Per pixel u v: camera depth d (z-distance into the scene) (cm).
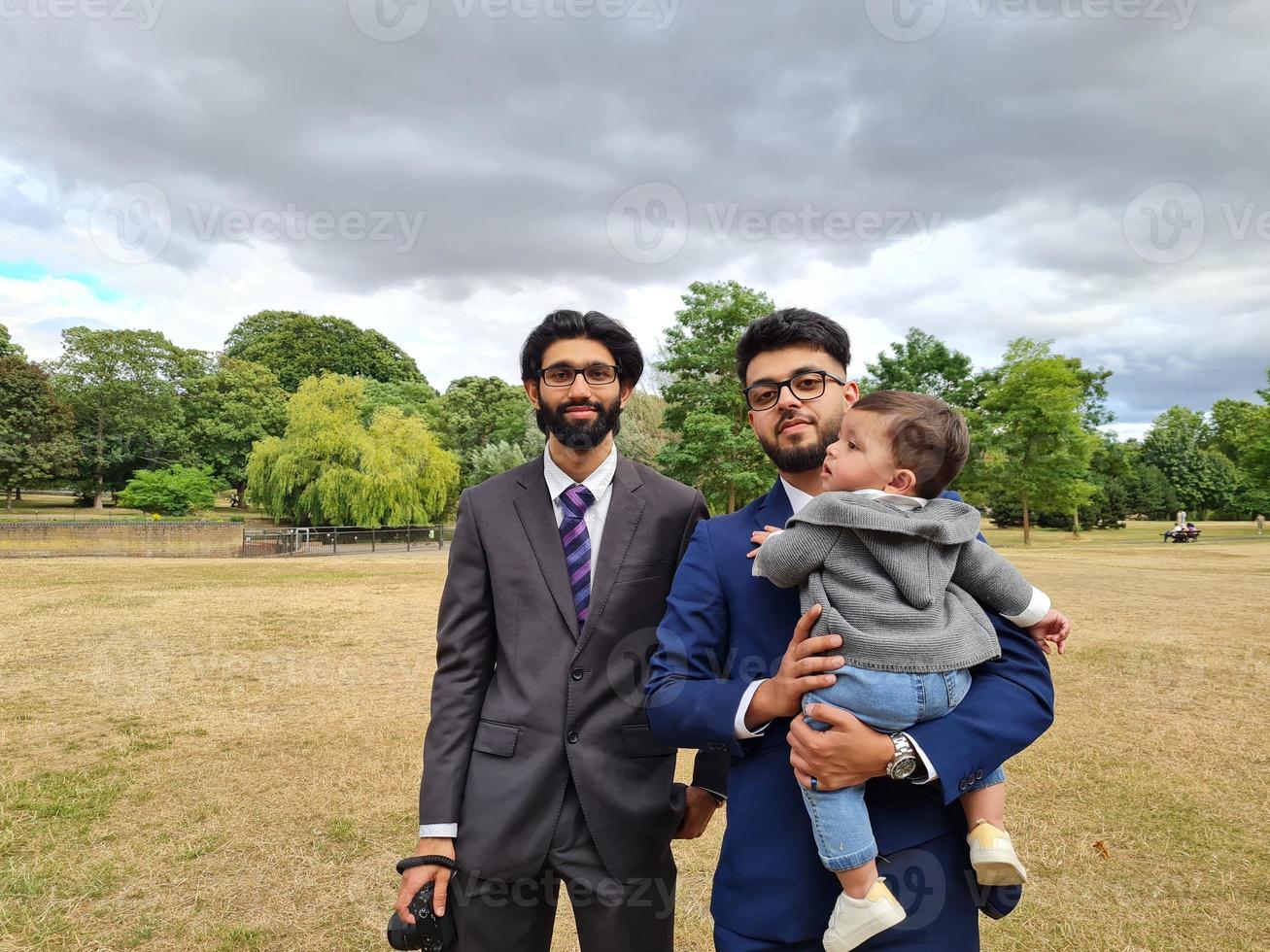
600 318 192
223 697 627
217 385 5047
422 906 172
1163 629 945
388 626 977
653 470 210
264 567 1945
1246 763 470
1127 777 445
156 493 3975
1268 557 2378
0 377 3953
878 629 133
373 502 3219
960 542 139
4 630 920
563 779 179
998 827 139
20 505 4659
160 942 280
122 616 1040
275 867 340
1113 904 304
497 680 191
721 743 142
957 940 134
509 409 5338
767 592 157
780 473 175
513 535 193
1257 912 298
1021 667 141
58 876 330
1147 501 5756
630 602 188
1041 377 3350
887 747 128
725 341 2406
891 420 149
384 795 425
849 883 131
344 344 6094
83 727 547
